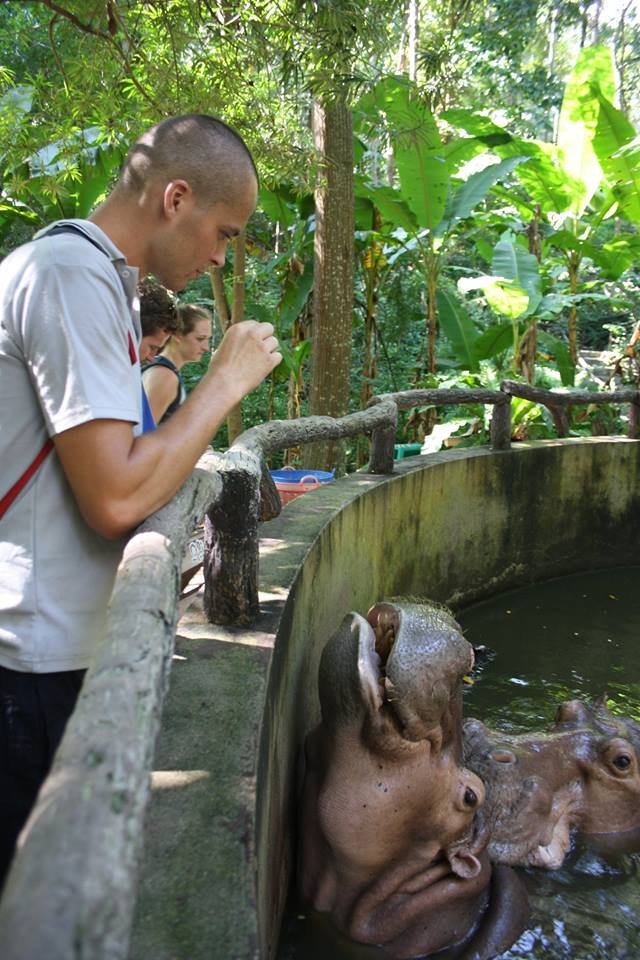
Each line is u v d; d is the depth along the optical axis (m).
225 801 1.67
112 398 1.42
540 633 5.82
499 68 16.84
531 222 10.15
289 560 3.15
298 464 8.32
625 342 13.10
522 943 2.68
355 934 2.55
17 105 4.96
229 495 2.46
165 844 1.54
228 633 2.49
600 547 7.57
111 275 1.47
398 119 7.49
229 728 1.94
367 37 4.45
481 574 6.61
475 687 4.79
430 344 9.52
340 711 2.45
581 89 8.33
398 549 5.39
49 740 1.57
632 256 9.21
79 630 1.55
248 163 1.68
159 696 1.07
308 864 2.66
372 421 4.83
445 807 2.52
